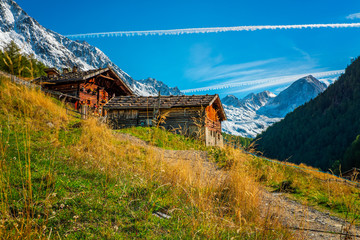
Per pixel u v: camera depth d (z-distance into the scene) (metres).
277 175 9.72
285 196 7.66
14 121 8.12
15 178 4.47
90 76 27.95
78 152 6.48
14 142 6.27
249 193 5.24
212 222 4.30
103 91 31.95
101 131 9.90
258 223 4.57
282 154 140.25
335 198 7.62
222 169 8.67
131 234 3.62
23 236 3.10
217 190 5.70
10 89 10.05
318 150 123.31
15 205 3.73
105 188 4.81
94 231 3.55
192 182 5.55
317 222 5.65
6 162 4.92
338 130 128.38
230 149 10.23
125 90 34.41
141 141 12.69
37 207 3.80
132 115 23.59
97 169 5.71
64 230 3.46
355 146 77.12
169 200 4.84
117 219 3.92
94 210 4.04
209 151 11.77
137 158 7.83
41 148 6.38
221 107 25.98
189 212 4.51
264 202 6.32
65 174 5.16
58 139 7.74
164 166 6.26
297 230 4.77
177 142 14.55
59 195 4.24
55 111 11.42
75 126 10.40
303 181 9.74
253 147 9.52
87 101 29.09
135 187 5.05
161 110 22.66
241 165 7.96
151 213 4.24
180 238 3.64
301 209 6.52
